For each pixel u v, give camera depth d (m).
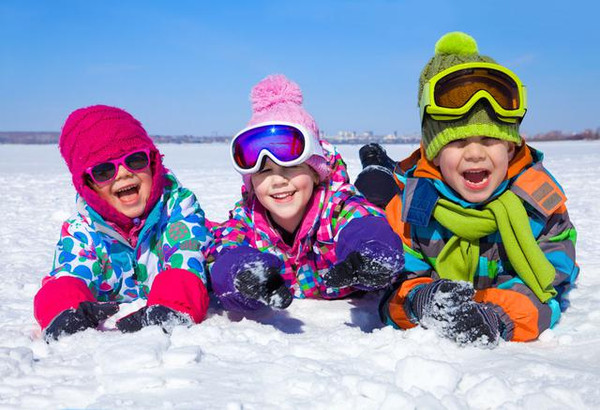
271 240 2.45
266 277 1.87
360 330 2.03
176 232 2.41
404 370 1.43
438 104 2.08
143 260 2.51
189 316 2.04
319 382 1.41
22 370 1.58
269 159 2.25
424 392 1.35
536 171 2.14
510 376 1.48
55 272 2.40
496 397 1.33
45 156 32.31
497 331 1.81
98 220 2.42
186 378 1.46
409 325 2.05
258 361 1.64
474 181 2.15
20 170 17.56
